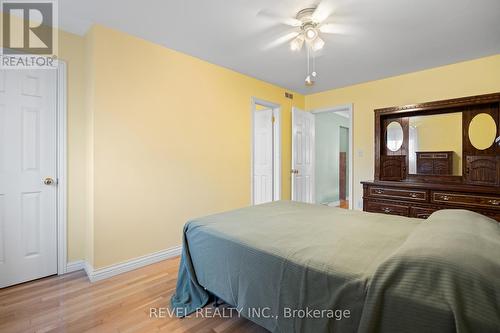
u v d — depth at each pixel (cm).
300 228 161
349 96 404
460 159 303
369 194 329
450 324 77
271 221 179
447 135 312
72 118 236
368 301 90
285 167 426
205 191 308
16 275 210
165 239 269
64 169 232
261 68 327
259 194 444
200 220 184
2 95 203
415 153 335
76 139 239
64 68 231
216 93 318
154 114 259
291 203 248
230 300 145
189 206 291
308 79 281
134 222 245
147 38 247
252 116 366
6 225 206
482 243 99
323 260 112
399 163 344
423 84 331
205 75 305
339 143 614
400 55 282
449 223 127
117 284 212
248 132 361
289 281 116
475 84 294
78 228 241
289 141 434
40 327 156
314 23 214
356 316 94
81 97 241
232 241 145
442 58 291
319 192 542
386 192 313
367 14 202
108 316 167
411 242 107
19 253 212
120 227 236
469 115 296
